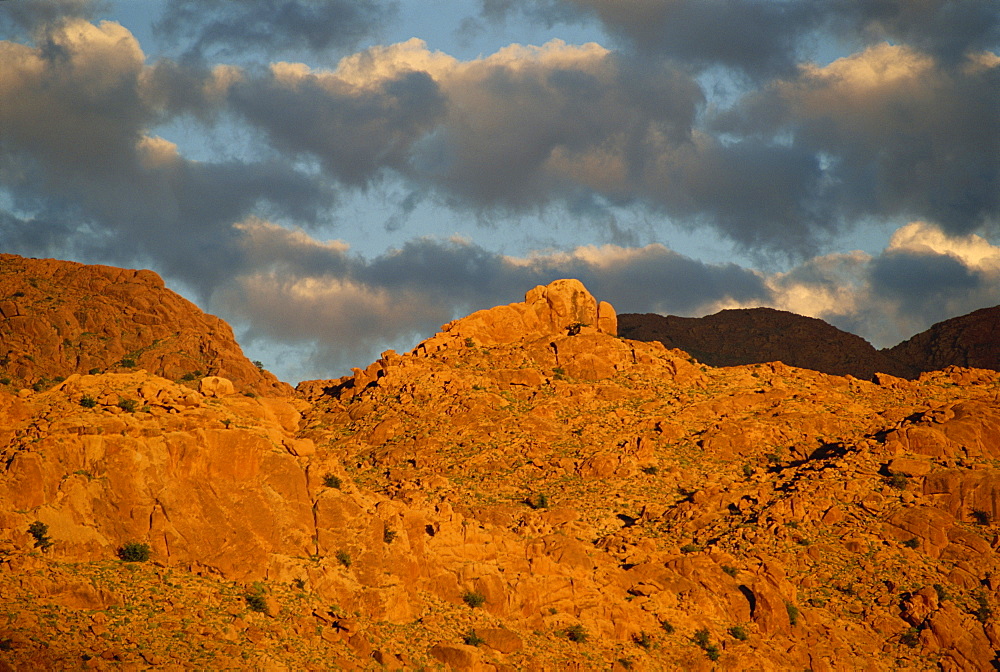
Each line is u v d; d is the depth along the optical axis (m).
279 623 99.12
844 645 147.25
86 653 85.69
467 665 109.00
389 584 113.19
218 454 104.56
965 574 162.38
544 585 129.62
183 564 99.12
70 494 95.50
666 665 130.00
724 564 155.25
